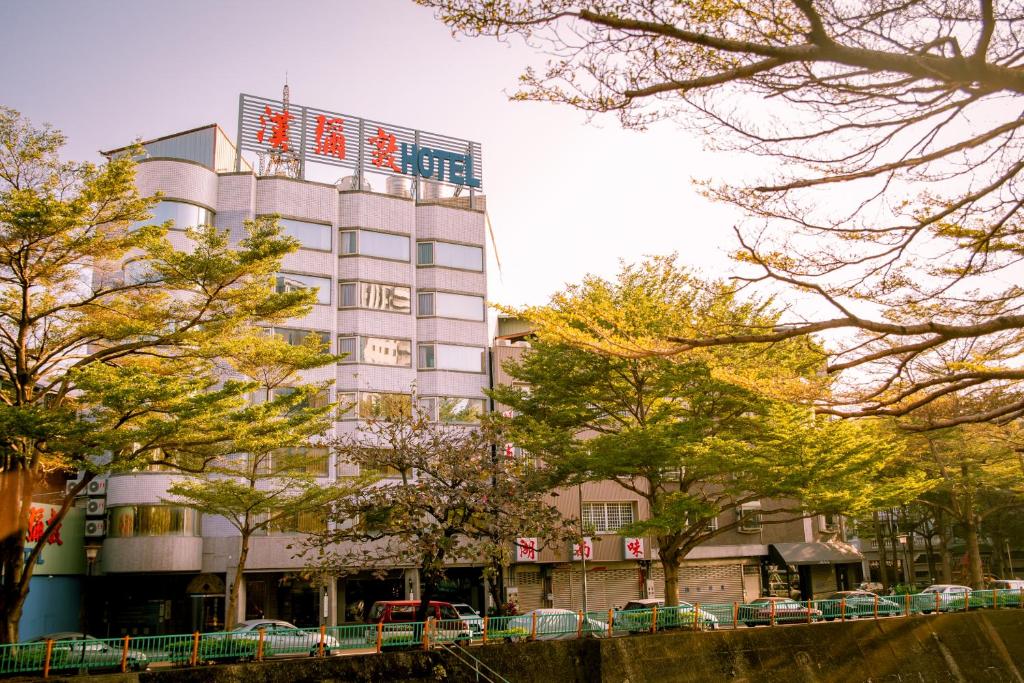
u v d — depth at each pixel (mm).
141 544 32781
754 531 43531
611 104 6824
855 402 8094
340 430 36438
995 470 34312
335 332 38156
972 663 27609
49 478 35000
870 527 52406
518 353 41906
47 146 18422
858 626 26328
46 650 16547
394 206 40781
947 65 5922
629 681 21438
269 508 27781
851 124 7145
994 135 7219
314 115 40688
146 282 20703
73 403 19547
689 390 24531
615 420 28125
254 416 21297
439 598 38656
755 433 25281
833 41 5906
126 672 16891
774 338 7230
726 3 6391
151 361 21734
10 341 19828
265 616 35750
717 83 6367
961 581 43250
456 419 38438
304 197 38719
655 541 40125
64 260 19312
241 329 22484
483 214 42906
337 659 18922
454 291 41062
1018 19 6656
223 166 40344
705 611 24719
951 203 8172
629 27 6238
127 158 18953
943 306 8898
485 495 20875
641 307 22328
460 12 6512
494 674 20156
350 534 21422
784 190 7684
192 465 22719
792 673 24172
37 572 30812
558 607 38250
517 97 7020
